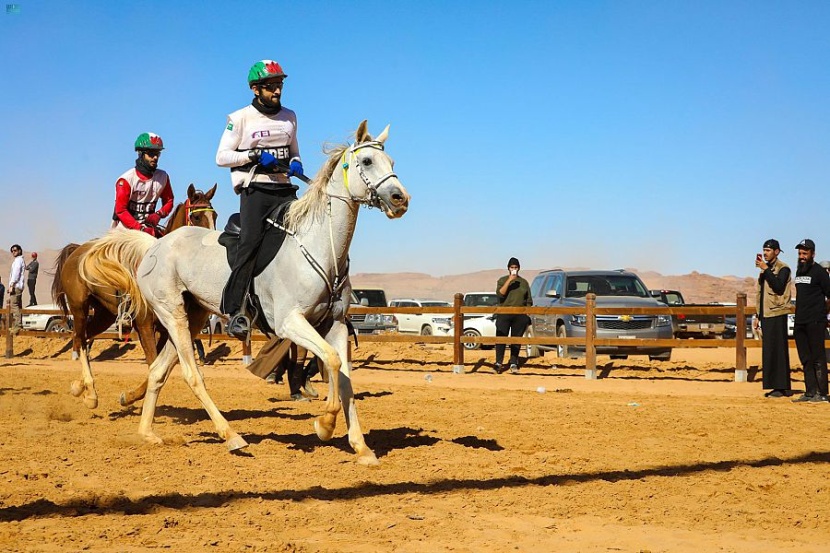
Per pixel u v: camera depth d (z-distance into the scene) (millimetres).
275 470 7422
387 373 18953
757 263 14227
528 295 18891
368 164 7473
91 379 11047
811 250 13453
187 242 8703
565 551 5297
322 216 7621
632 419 10961
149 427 8664
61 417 10508
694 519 6086
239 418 10766
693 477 7445
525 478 7262
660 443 9180
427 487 6871
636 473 7566
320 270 7555
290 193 8227
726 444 9195
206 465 7598
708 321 26297
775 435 9820
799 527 5945
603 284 20750
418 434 9586
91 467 7422
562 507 6316
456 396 13859
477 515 6082
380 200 7445
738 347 17172
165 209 11875
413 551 5223
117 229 10547
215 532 5496
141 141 11352
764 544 5512
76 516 5809
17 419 10367
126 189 11320
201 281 8422
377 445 8805
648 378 17797
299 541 5363
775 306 14086
